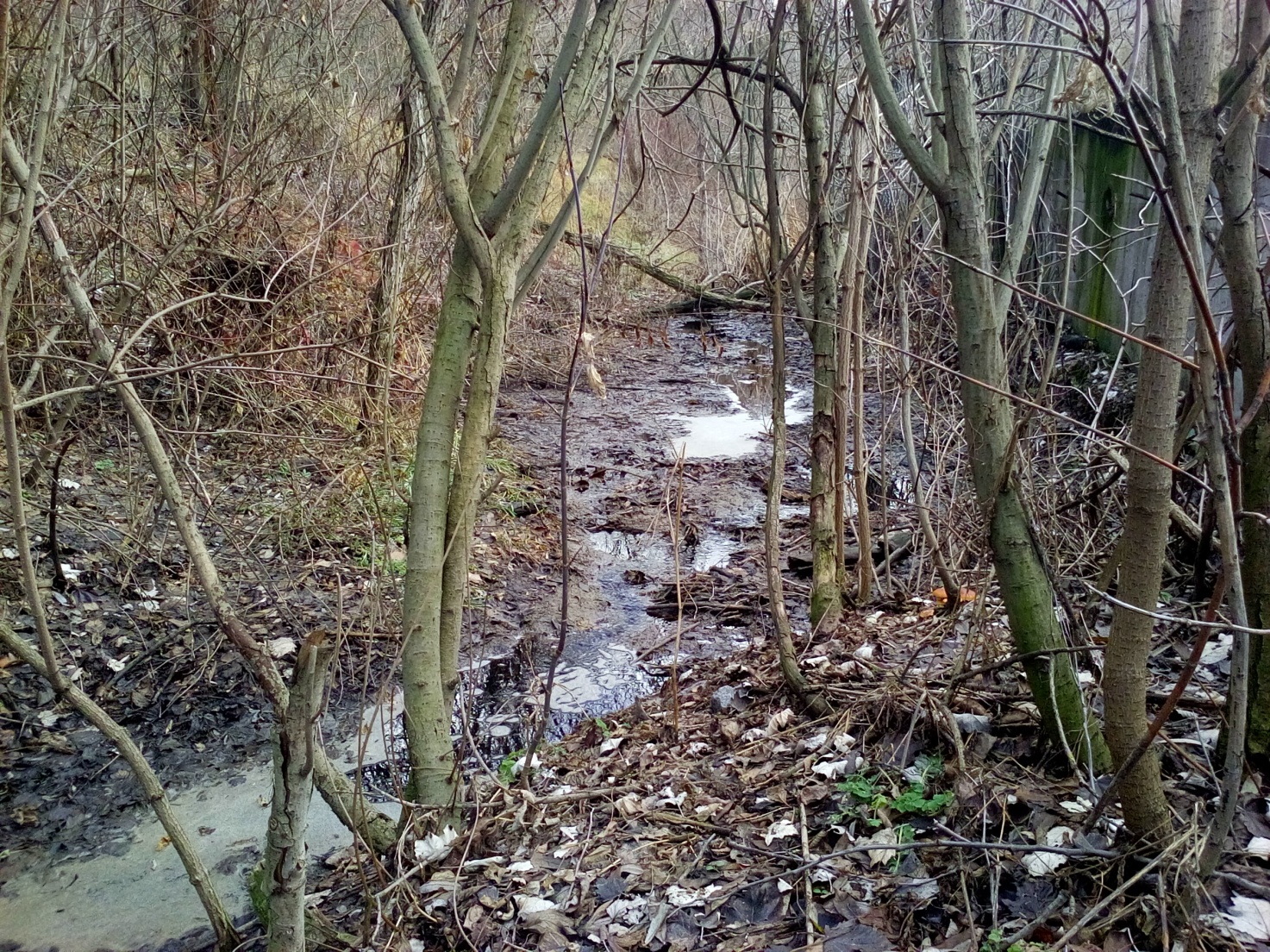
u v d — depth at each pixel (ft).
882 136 13.16
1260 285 6.68
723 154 14.44
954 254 7.93
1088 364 20.72
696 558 19.25
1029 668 8.41
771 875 8.15
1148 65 9.87
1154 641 10.55
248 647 7.91
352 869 9.72
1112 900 6.70
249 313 19.04
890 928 7.27
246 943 8.69
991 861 7.34
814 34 12.66
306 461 19.11
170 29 21.20
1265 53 5.92
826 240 12.83
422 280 22.71
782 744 10.57
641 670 14.70
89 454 17.13
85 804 11.23
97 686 13.05
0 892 9.87
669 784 10.25
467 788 10.41
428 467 9.37
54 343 12.44
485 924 8.22
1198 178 5.82
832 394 13.23
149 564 15.46
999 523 8.21
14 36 11.98
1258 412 6.92
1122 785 6.77
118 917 9.55
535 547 19.34
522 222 9.53
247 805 11.35
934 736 9.44
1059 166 23.94
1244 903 6.56
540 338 35.35
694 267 47.01
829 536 13.75
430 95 8.79
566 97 9.30
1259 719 7.46
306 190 22.04
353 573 16.49
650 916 7.98
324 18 22.39
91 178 15.74
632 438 27.84
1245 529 7.18
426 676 9.46
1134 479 6.10
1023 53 11.91
